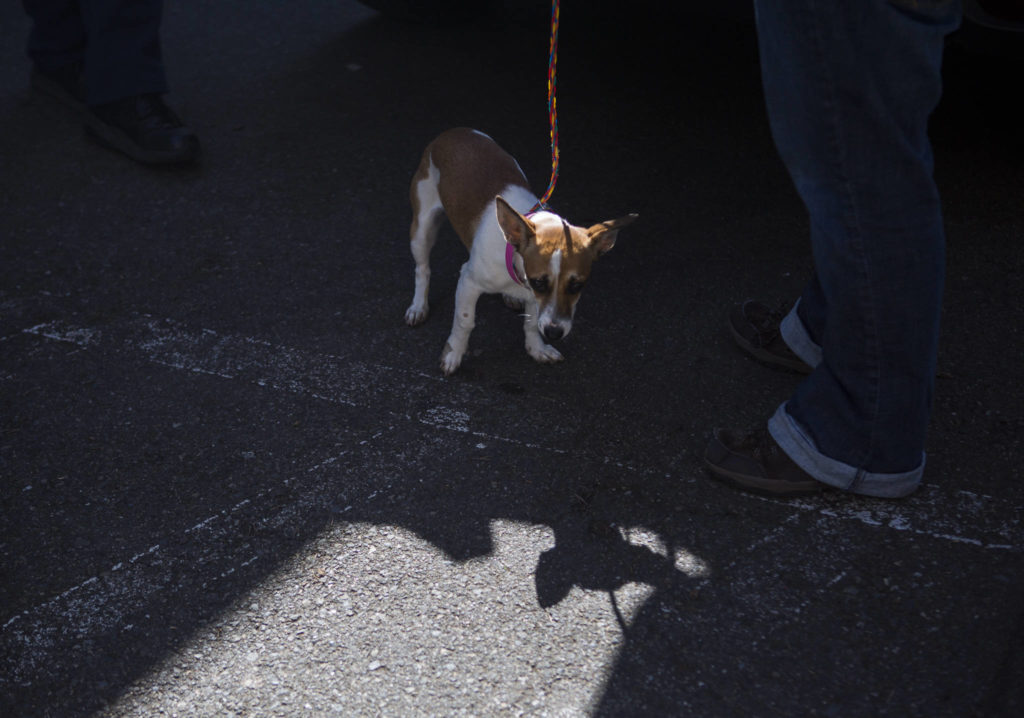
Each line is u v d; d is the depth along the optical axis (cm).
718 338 347
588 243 284
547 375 332
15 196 448
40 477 287
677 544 258
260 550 259
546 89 546
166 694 219
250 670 224
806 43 208
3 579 251
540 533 263
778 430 271
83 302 373
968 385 315
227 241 414
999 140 470
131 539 264
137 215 434
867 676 218
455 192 327
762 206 432
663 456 292
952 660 220
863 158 216
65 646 231
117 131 475
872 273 228
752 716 210
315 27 645
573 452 294
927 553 251
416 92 547
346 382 329
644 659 224
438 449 296
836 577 245
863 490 264
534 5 666
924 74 208
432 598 242
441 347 348
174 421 310
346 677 221
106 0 447
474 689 218
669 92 538
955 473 279
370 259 402
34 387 326
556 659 225
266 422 310
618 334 351
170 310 369
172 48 614
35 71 537
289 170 470
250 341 351
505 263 298
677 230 415
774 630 230
